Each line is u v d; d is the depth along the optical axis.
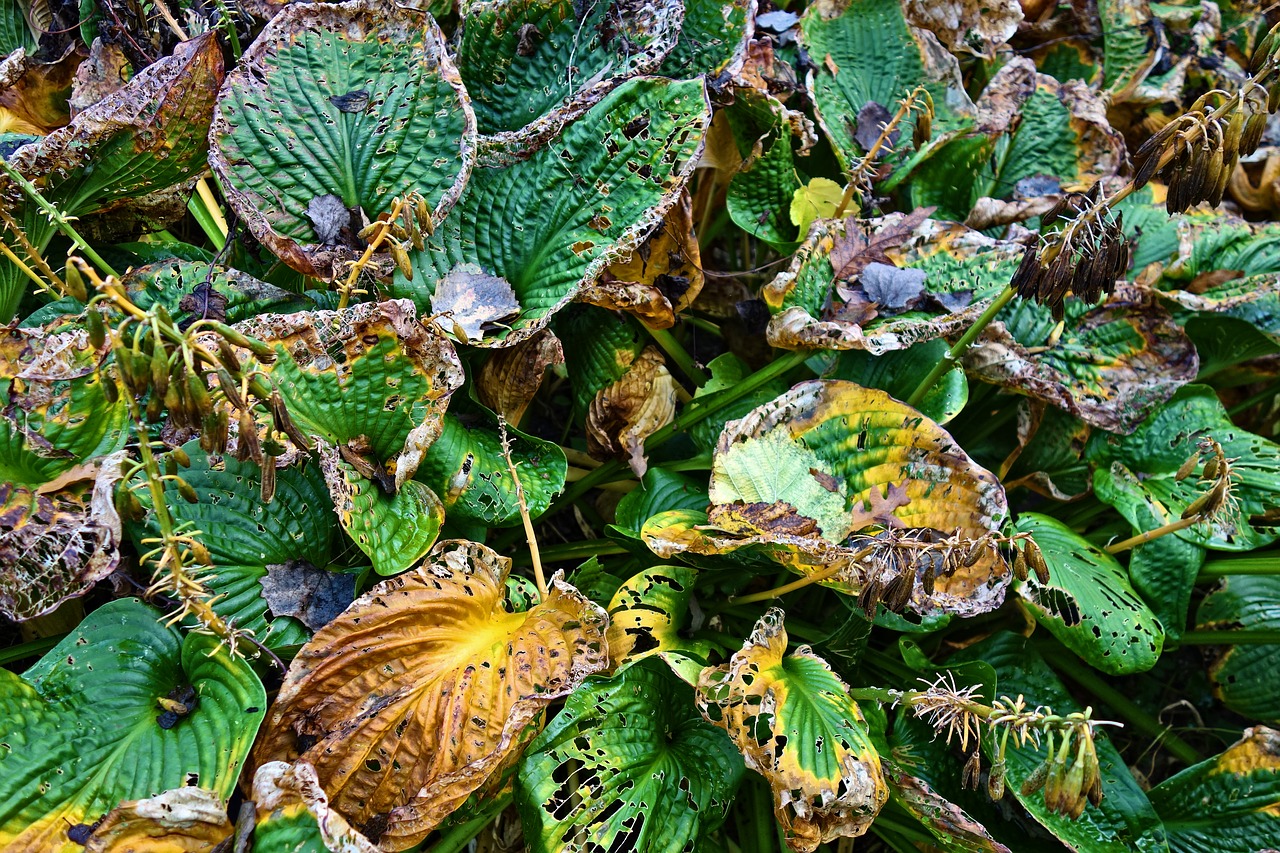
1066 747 1.04
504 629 1.18
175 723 1.12
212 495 1.18
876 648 1.43
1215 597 1.42
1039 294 1.17
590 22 1.38
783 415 1.27
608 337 1.35
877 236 1.40
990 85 1.57
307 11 1.27
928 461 1.29
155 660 1.15
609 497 1.45
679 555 1.29
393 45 1.28
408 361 1.18
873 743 1.23
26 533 1.09
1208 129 1.10
